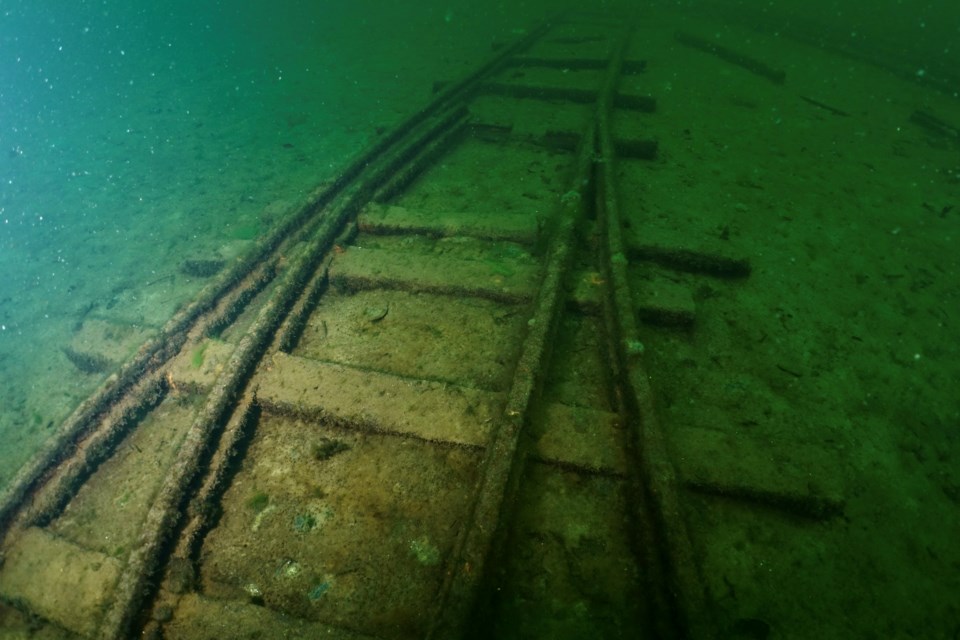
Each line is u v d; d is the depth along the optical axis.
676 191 3.71
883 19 10.36
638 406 1.85
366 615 1.53
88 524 1.85
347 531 1.72
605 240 2.80
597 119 4.45
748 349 2.42
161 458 2.04
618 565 1.59
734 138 4.67
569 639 1.44
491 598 1.50
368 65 7.92
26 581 1.64
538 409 1.96
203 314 2.66
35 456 1.97
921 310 2.70
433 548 1.67
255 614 1.48
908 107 5.73
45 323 3.03
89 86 8.02
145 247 3.65
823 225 3.38
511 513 1.66
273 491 1.85
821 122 5.17
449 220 3.15
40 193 4.57
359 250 2.93
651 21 9.38
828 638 1.49
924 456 2.01
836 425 2.09
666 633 1.36
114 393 2.21
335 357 2.37
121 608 1.47
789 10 11.15
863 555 1.67
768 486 1.74
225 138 5.52
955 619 1.55
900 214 3.56
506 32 9.33
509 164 4.18
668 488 1.60
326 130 5.53
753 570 1.61
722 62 7.08
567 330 2.42
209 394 2.03
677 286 2.58
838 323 2.59
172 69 8.58
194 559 1.67
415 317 2.56
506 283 2.63
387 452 1.93
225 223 3.86
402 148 4.05
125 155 5.26
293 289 2.64
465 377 2.22
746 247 3.11
